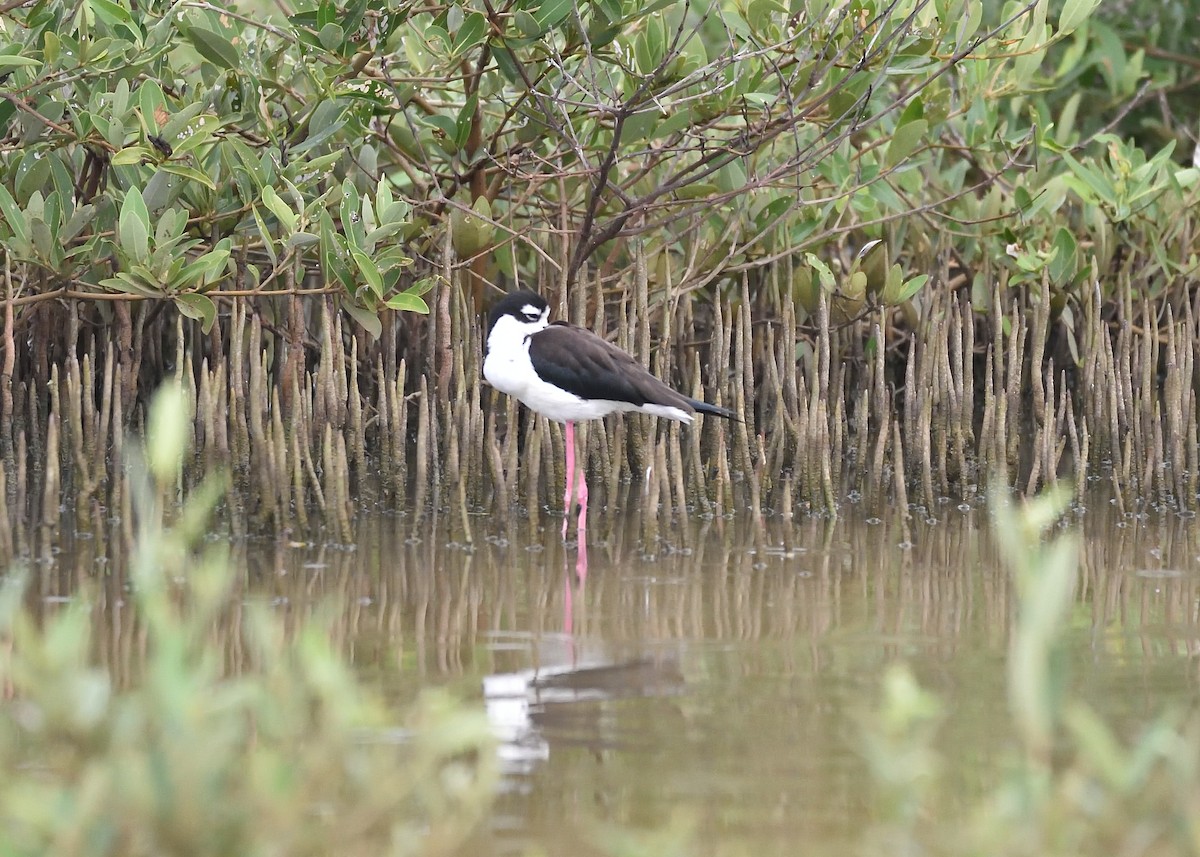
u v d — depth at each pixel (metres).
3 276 13.29
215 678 8.46
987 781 7.14
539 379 12.37
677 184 13.58
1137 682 8.59
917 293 15.76
